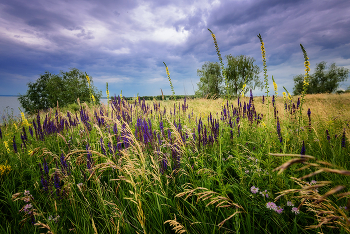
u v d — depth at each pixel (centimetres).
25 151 397
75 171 294
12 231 200
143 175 204
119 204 211
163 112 635
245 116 458
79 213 208
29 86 3188
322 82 4900
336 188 59
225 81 344
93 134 429
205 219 184
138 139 341
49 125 482
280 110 501
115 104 582
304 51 336
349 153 293
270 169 205
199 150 323
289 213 186
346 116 494
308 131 381
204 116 583
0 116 770
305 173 248
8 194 244
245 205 187
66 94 2845
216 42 332
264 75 342
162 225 190
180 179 263
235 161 255
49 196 224
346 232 133
